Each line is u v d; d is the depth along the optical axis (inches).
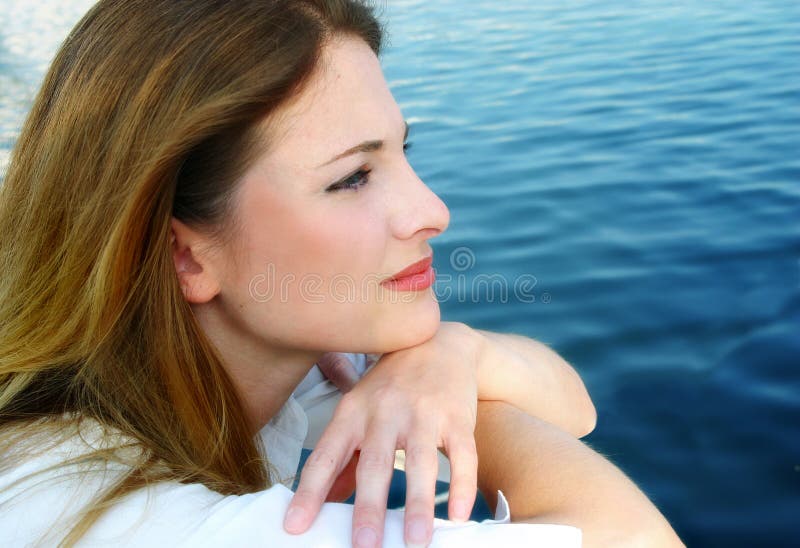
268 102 48.3
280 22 48.4
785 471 100.7
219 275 53.4
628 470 102.4
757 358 120.4
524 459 52.7
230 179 50.1
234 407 54.4
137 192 48.0
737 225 158.7
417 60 299.0
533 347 70.1
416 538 42.1
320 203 50.6
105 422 48.9
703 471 101.7
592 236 159.0
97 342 49.6
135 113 48.0
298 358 58.6
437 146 212.4
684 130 209.0
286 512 43.3
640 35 301.4
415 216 52.2
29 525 42.4
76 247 49.7
